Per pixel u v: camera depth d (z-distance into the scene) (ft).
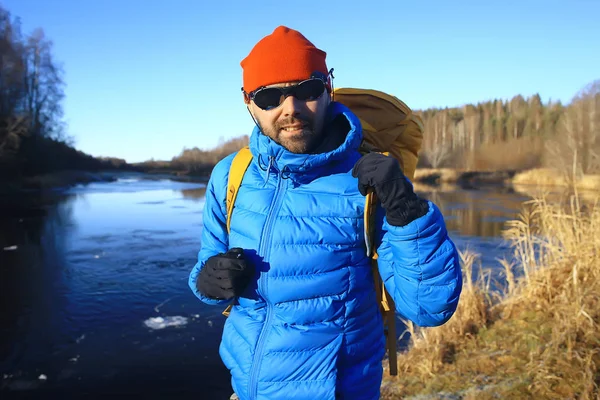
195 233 52.26
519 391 10.77
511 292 16.34
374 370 5.15
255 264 5.05
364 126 5.99
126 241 47.29
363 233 4.95
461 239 41.91
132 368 20.01
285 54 4.86
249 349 5.11
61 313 26.37
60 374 19.62
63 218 64.08
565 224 15.72
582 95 85.81
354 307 4.93
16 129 104.83
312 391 4.79
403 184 4.38
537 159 157.48
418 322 4.73
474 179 139.85
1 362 20.63
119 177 177.78
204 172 211.00
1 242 46.73
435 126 230.07
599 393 10.06
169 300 28.35
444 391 11.44
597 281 13.78
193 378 19.22
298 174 5.06
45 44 128.26
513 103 252.42
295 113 4.74
